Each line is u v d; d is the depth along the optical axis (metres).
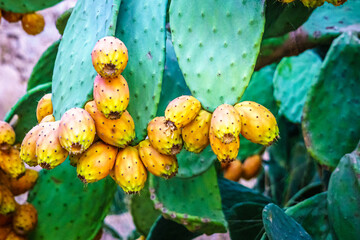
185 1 1.11
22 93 2.77
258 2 1.07
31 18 1.57
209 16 1.09
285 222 1.17
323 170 1.57
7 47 2.77
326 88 1.43
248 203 1.48
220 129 0.98
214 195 1.40
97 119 1.02
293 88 1.82
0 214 1.42
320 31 1.55
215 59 1.07
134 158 1.04
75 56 1.12
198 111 1.05
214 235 2.25
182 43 1.10
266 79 1.83
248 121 1.02
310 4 1.15
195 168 1.32
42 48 2.81
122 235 2.40
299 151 1.97
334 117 1.43
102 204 1.48
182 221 1.35
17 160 1.36
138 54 1.11
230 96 1.05
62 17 1.40
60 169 1.46
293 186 1.96
